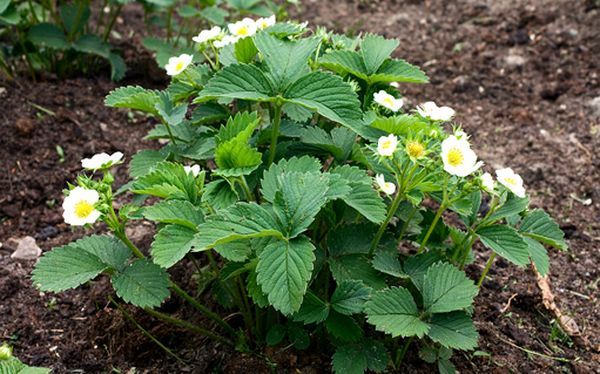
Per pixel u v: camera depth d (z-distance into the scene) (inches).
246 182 32.5
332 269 31.5
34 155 45.7
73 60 52.0
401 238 33.6
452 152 29.6
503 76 54.8
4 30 51.5
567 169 46.8
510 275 39.9
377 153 30.2
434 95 53.2
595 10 59.6
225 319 35.0
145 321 36.0
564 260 41.3
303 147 33.5
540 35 58.1
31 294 38.0
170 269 37.9
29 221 42.6
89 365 34.9
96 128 48.0
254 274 30.3
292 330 32.5
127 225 41.9
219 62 36.4
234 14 58.8
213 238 27.6
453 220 43.1
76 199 30.1
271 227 28.5
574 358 36.0
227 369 33.5
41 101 48.5
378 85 34.5
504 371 34.9
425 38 59.7
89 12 51.0
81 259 31.2
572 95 52.3
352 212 33.9
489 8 62.1
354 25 61.6
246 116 30.7
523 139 49.2
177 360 34.9
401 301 30.4
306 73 32.2
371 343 31.7
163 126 35.6
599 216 43.9
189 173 31.0
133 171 34.5
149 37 51.6
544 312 38.2
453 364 34.6
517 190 31.0
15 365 30.7
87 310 37.4
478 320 37.3
